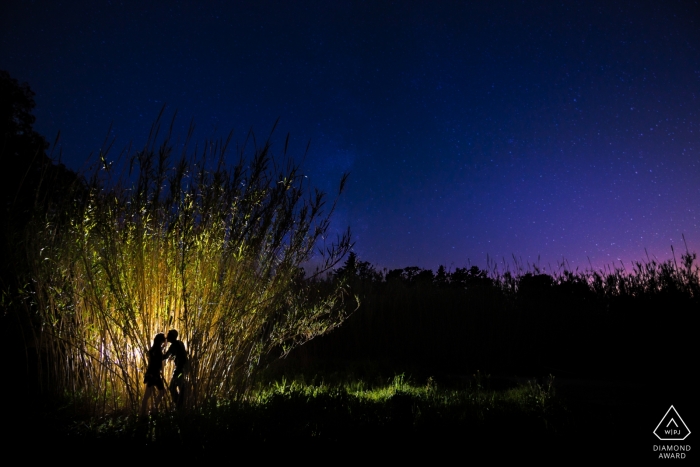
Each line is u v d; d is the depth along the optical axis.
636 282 15.16
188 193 7.54
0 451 5.04
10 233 7.41
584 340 14.91
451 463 5.19
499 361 15.20
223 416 6.21
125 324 6.94
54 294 7.13
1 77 11.16
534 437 6.00
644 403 8.65
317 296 10.10
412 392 9.02
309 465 4.91
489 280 18.23
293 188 7.96
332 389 9.01
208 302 7.33
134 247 7.28
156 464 4.77
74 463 4.79
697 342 12.54
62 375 7.29
